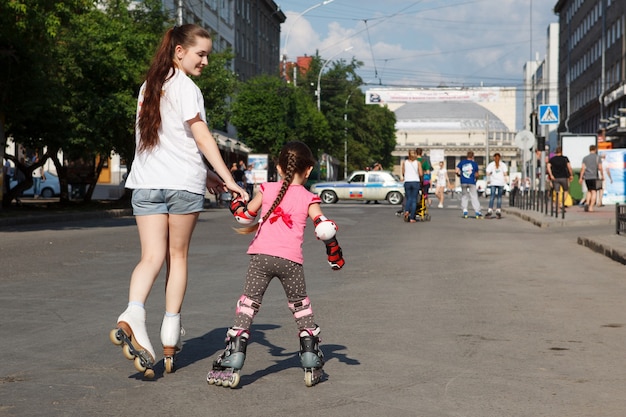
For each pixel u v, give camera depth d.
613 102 69.62
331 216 28.05
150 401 4.81
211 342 6.59
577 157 32.34
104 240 16.52
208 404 4.75
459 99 85.44
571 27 96.69
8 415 4.50
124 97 28.67
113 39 29.73
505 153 199.12
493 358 6.02
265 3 92.56
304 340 5.19
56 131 26.86
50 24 21.22
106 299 8.78
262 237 5.20
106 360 5.89
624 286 10.03
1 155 25.83
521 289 9.77
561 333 7.01
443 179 38.09
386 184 43.28
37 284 9.98
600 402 4.83
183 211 5.45
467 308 8.34
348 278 10.81
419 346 6.45
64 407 4.67
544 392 5.06
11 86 24.23
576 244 16.03
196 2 60.22
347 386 5.20
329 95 79.62
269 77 60.47
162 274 11.18
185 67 5.57
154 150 5.44
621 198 30.45
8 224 21.11
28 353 6.11
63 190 31.36
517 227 21.56
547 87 122.56
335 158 87.62
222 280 10.48
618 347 6.43
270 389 5.12
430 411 4.63
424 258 13.40
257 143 60.47
